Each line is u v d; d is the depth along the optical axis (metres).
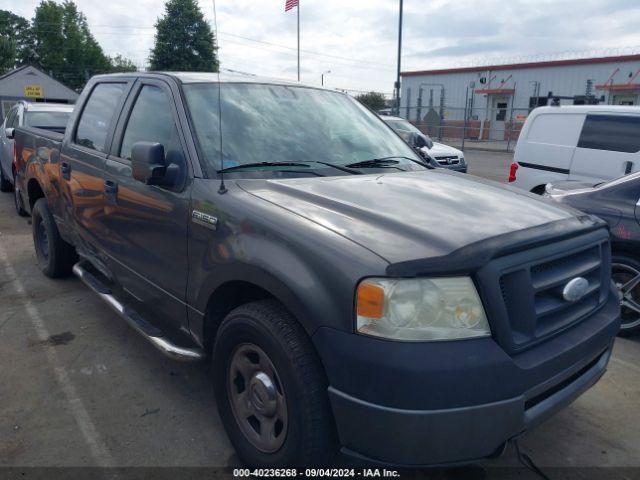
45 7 70.19
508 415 2.14
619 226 4.53
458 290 2.13
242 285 2.68
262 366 2.54
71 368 3.78
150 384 3.60
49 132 5.41
